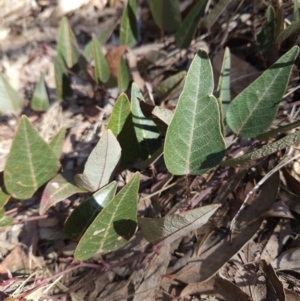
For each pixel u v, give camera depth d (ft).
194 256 0.68
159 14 0.88
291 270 0.67
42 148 0.63
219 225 0.70
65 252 0.74
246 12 0.93
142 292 0.67
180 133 0.58
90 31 1.06
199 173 0.63
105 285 0.69
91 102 0.92
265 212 0.70
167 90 0.79
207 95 0.56
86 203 0.62
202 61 0.55
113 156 0.61
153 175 0.76
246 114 0.67
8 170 0.63
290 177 0.71
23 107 0.94
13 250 0.75
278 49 0.82
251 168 0.74
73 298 0.69
